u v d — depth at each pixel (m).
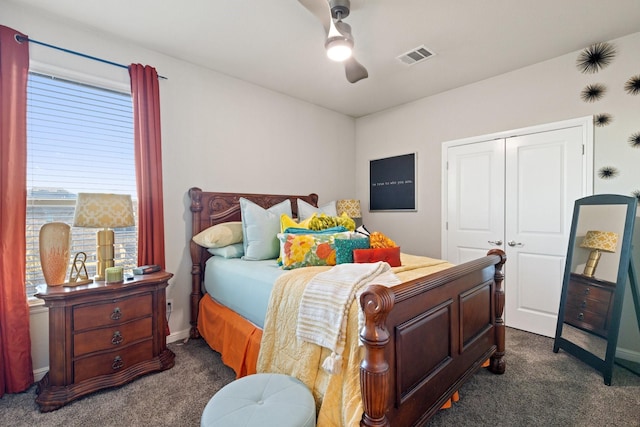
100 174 2.33
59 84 2.14
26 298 1.90
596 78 2.47
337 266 1.86
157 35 2.32
